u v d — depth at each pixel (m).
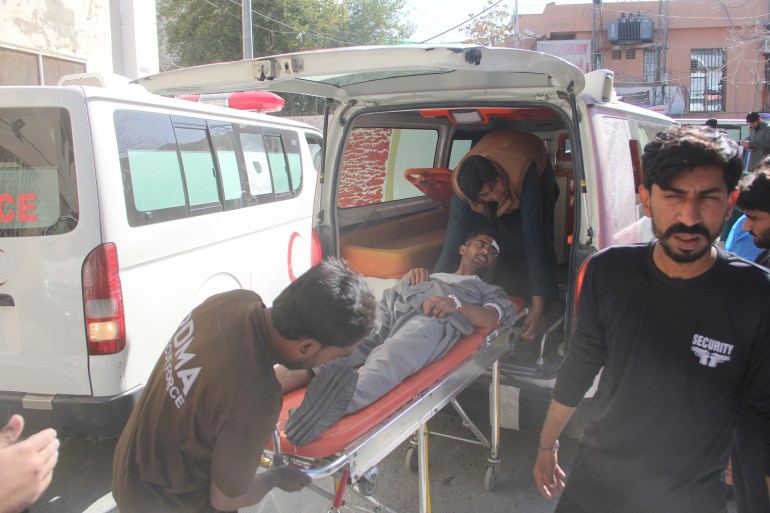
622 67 23.98
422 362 2.62
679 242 1.64
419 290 3.11
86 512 3.24
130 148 3.48
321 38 22.23
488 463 3.31
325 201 3.82
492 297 3.11
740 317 1.66
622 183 3.39
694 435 1.77
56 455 1.49
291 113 22.28
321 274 1.77
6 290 3.19
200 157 4.27
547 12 24.42
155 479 1.78
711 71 23.61
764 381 1.67
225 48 21.45
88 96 3.21
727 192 1.64
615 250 1.89
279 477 1.88
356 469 2.08
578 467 2.01
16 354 3.23
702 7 23.30
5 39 8.44
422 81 3.30
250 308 1.78
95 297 3.14
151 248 3.55
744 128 13.21
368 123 4.11
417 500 3.29
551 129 5.05
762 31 22.95
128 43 10.99
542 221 3.79
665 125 5.33
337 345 1.75
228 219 4.50
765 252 2.51
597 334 1.95
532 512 3.19
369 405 2.33
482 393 3.25
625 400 1.83
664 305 1.75
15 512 1.38
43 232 3.15
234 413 1.65
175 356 1.78
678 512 1.84
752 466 1.88
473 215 3.89
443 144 5.09
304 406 2.06
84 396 3.19
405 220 4.58
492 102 3.29
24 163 3.16
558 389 2.09
